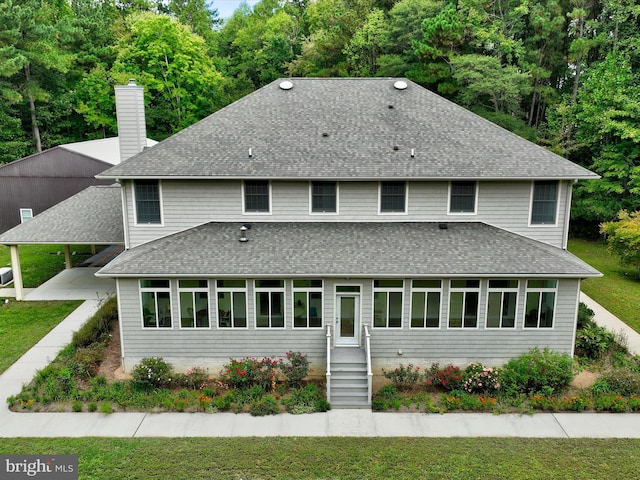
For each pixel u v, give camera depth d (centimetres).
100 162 3247
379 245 1712
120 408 1463
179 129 4847
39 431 1348
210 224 1831
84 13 5378
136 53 4750
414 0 4034
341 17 4578
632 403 1451
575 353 1800
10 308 2234
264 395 1523
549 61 3988
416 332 1670
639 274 2742
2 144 4056
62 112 4709
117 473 1177
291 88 2169
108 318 2062
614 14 3606
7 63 3488
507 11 3962
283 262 1634
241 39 5900
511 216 1836
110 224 2314
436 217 1845
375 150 1861
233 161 1805
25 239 2241
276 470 1193
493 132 1950
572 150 3622
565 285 1634
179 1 6475
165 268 1611
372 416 1437
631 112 3155
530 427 1377
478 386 1526
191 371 1628
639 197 3347
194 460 1228
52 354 1794
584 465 1211
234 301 1652
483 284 1633
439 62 3844
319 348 1684
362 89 2172
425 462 1223
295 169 1772
